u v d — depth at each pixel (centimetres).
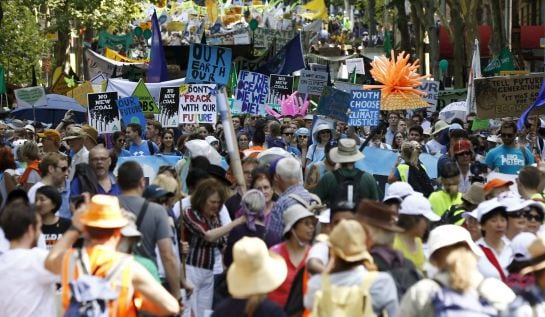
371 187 2728
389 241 1862
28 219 1867
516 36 9844
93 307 1628
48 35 12725
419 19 11212
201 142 2942
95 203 1675
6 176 3114
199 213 2381
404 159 3212
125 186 2111
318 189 2725
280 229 2288
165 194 2305
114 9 11581
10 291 1833
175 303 1673
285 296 2014
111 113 4375
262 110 5141
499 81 4350
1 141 4097
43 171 2675
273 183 2592
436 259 1664
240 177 2745
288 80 5797
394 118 5278
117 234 1692
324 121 4278
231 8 14388
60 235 2439
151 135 4541
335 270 1681
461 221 2494
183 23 13862
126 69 8400
